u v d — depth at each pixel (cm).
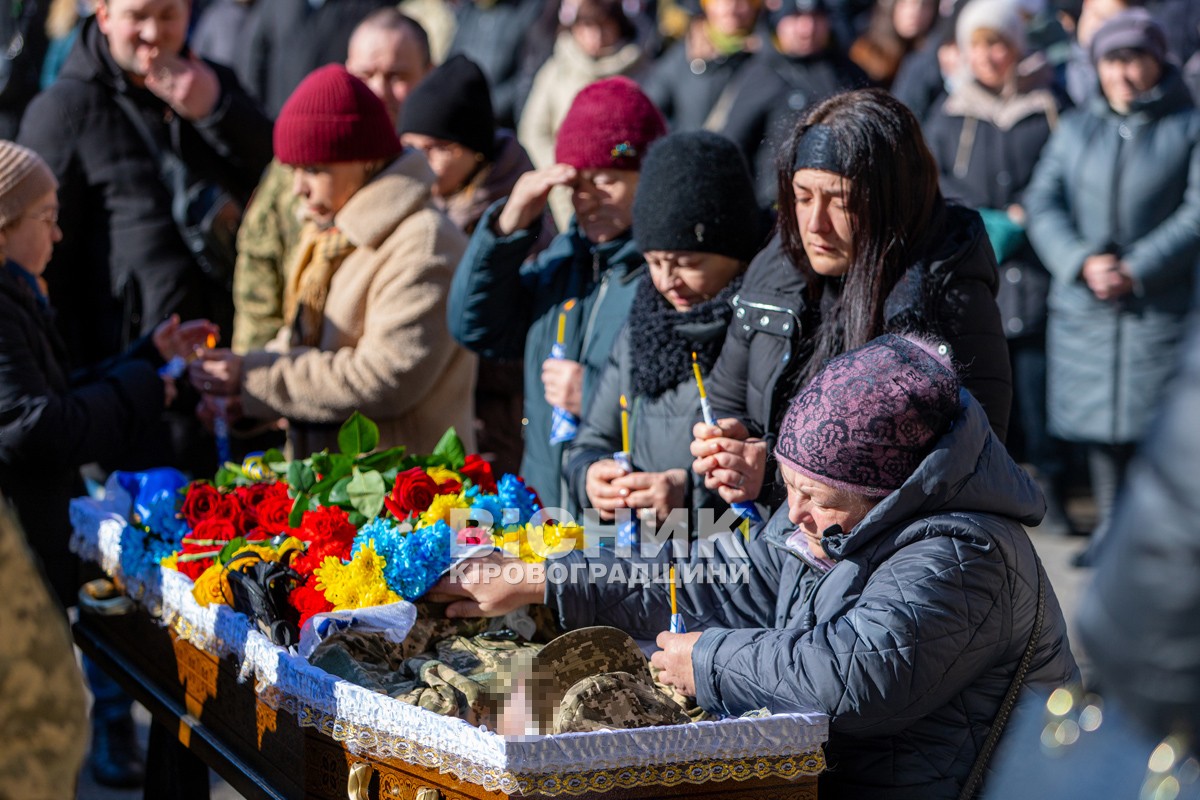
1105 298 1124
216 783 855
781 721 420
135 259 927
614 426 652
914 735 446
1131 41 1109
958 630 427
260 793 513
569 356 707
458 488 568
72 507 722
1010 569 441
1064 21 1587
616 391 652
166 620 601
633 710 434
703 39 1479
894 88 1494
